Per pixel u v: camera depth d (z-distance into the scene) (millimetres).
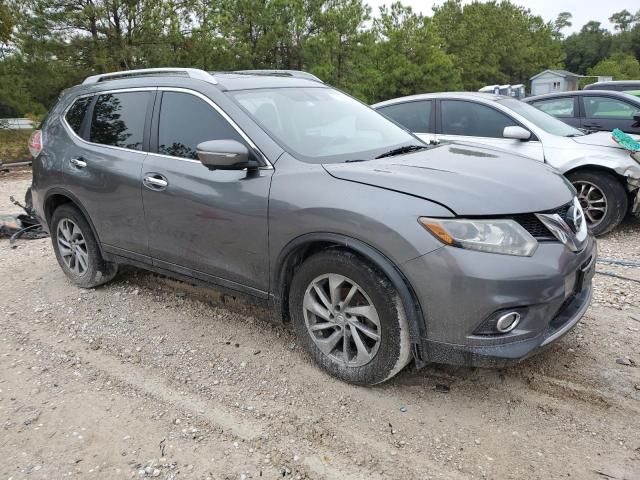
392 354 2855
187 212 3549
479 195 2719
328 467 2564
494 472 2492
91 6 16250
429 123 7020
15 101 17047
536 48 63094
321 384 3191
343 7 21438
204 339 3797
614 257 5422
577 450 2615
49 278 5129
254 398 3105
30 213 6938
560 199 2959
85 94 4508
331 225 2873
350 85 22750
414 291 2701
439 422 2842
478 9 56875
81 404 3121
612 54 97438
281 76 4215
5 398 3207
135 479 2531
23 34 16375
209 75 3730
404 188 2781
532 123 6434
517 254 2621
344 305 3027
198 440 2777
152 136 3855
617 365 3301
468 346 2656
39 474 2590
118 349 3727
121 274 4969
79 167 4277
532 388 3096
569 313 2939
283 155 3211
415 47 24922
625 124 7633
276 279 3246
